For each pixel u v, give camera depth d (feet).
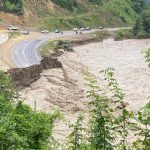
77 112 177.17
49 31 474.49
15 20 450.30
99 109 40.75
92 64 328.08
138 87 249.34
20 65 247.70
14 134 48.39
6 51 299.99
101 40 489.26
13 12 458.50
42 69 250.37
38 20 486.38
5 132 47.29
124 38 523.29
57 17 517.14
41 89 206.90
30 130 58.23
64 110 178.50
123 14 647.15
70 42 422.41
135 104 202.59
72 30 511.81
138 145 33.83
